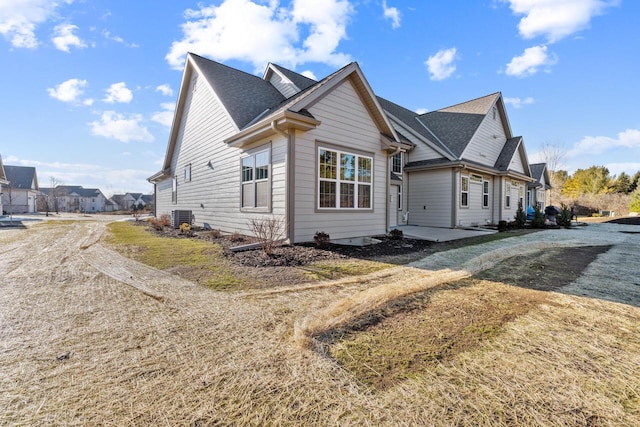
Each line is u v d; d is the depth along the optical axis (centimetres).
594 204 3020
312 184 759
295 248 695
